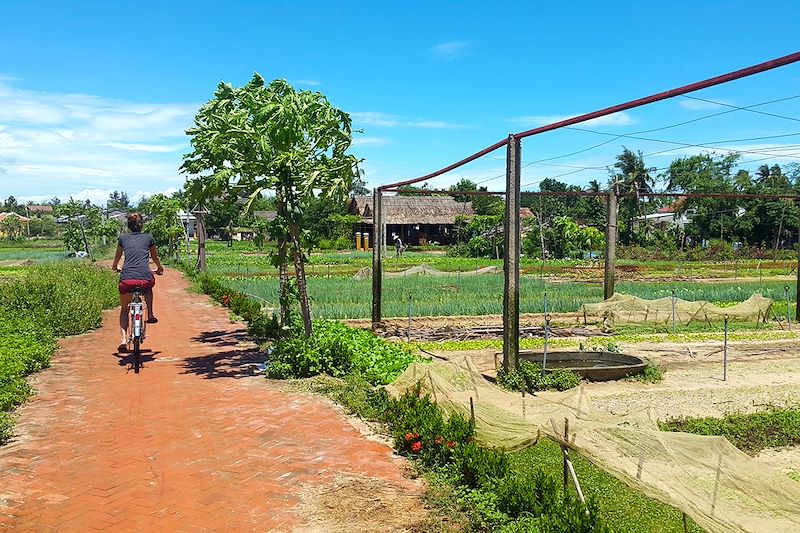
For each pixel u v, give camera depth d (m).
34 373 10.70
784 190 60.66
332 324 14.96
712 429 9.21
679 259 56.41
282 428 7.91
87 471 6.49
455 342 17.08
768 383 12.82
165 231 50.12
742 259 55.34
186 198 12.06
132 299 11.66
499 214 60.34
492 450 6.73
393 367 10.76
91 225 59.94
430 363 10.23
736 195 19.89
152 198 52.75
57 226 106.44
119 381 10.23
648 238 68.44
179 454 6.99
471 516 5.50
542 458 7.50
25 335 12.08
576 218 77.25
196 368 11.25
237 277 36.91
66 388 9.74
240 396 9.35
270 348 12.49
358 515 5.57
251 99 10.81
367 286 30.84
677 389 12.25
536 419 7.23
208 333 15.23
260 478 6.36
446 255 65.25
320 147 11.06
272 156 10.57
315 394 9.48
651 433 5.84
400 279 35.31
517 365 12.18
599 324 20.55
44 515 5.51
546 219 67.06
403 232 82.50
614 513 6.05
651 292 29.23
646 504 6.25
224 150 10.78
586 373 12.80
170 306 20.83
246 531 5.28
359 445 7.33
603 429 6.02
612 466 5.72
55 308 15.10
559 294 27.84
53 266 27.58
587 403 8.48
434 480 6.21
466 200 84.81
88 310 15.66
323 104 10.93
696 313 20.58
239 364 11.61
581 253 59.03
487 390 9.21
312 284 31.97
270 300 23.70
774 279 39.19
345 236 79.56
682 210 68.31
